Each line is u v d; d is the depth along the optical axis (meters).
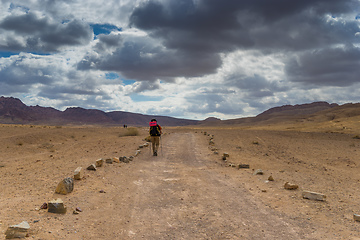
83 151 16.61
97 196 6.87
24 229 4.20
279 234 4.67
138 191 7.59
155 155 15.08
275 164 13.89
